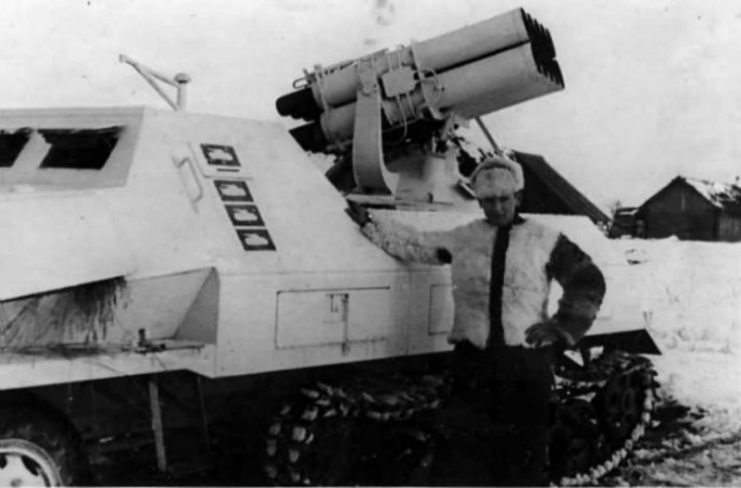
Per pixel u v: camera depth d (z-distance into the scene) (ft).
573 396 22.41
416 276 20.22
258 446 18.39
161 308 17.01
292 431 17.67
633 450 24.25
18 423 14.97
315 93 24.43
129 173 17.62
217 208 18.21
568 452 21.89
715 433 26.11
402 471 19.65
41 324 15.97
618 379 23.39
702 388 29.99
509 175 17.56
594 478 22.09
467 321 17.92
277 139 20.65
